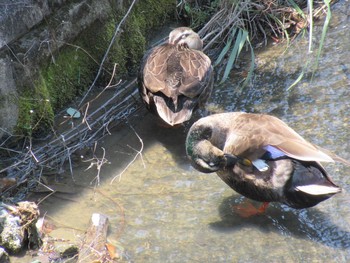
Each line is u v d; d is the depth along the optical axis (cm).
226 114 672
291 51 901
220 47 923
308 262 599
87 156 742
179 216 659
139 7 897
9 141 722
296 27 934
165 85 738
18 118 723
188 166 728
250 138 626
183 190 693
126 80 862
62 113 791
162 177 712
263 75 866
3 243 600
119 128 790
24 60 724
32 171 704
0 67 692
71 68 802
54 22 762
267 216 655
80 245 613
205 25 924
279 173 611
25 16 720
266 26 938
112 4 841
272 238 629
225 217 656
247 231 639
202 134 646
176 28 876
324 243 619
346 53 880
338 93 813
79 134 761
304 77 850
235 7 926
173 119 720
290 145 607
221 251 618
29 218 614
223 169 636
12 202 652
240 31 902
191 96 738
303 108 796
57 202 673
